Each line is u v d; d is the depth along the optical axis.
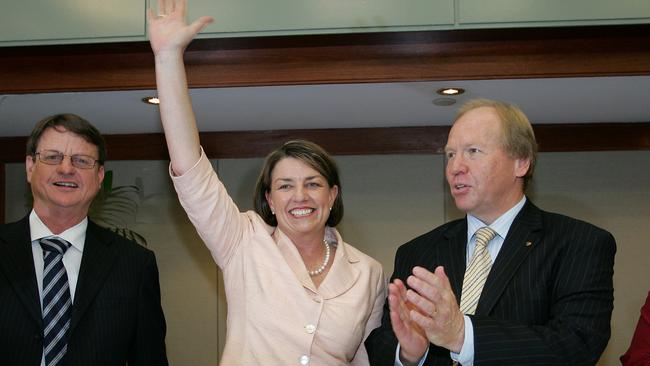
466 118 2.00
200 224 2.10
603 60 3.03
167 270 4.32
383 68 3.09
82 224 2.32
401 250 2.23
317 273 2.27
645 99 3.57
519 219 1.97
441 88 3.30
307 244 2.28
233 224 2.16
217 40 3.02
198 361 4.26
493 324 1.70
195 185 2.04
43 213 2.25
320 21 2.97
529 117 4.02
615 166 4.22
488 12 2.91
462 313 1.75
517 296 1.85
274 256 2.15
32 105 3.55
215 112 3.78
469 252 2.05
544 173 4.24
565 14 2.90
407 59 3.09
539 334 1.70
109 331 2.20
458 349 1.69
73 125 2.23
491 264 1.96
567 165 4.23
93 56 3.19
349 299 2.18
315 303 2.10
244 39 3.02
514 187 1.99
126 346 2.26
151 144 4.35
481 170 1.93
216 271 4.31
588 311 1.77
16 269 2.17
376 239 4.25
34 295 2.14
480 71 3.06
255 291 2.12
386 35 3.00
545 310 1.84
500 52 3.06
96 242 2.32
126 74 3.17
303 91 3.31
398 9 2.95
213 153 4.29
